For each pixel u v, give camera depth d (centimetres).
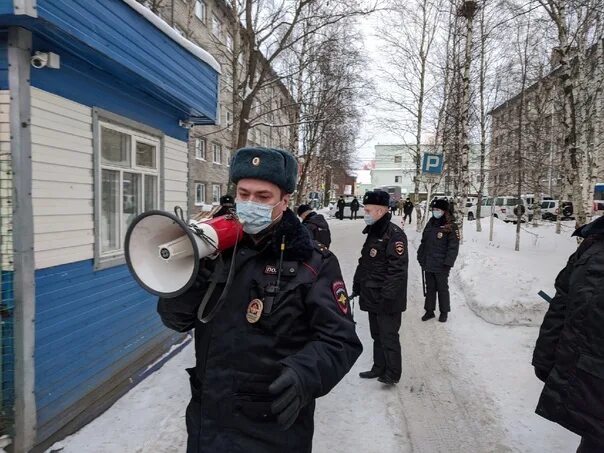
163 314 153
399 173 6912
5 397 269
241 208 144
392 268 391
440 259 598
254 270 147
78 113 327
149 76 377
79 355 329
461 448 305
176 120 516
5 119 267
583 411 188
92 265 346
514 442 311
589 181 1116
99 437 311
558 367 200
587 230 200
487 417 346
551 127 1700
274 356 142
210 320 147
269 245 148
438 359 468
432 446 308
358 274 428
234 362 143
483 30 1413
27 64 273
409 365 453
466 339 527
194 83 480
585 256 196
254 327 142
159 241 133
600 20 1013
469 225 1970
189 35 1028
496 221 2098
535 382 404
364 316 657
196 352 155
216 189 2339
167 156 496
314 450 302
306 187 2430
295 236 149
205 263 143
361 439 316
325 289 149
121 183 400
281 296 142
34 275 281
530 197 2842
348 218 3462
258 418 142
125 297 399
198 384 155
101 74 354
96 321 352
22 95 270
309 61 1203
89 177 341
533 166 1734
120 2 328
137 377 402
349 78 1469
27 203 273
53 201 300
